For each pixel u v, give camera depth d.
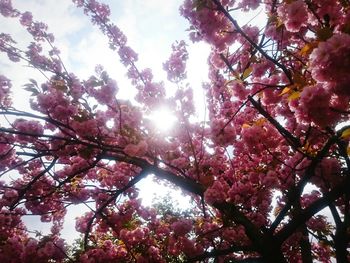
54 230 6.34
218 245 6.14
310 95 2.34
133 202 6.26
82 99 4.21
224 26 4.20
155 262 5.87
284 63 4.92
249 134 4.48
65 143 4.27
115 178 6.12
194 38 4.60
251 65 4.71
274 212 6.36
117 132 4.64
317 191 6.17
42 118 4.00
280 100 4.36
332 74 2.10
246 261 5.24
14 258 4.58
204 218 6.09
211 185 4.80
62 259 4.91
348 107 2.45
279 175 5.23
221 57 4.98
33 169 5.91
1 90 4.21
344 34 1.98
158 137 4.97
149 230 6.48
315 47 2.28
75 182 6.15
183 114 5.32
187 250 5.70
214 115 6.02
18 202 4.89
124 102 4.89
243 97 4.60
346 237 5.20
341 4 2.98
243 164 6.00
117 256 5.80
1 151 4.88
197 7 3.82
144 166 4.86
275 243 4.54
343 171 4.79
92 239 6.35
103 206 5.27
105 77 4.31
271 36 4.39
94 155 4.84
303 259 5.96
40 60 5.94
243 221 4.70
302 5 2.92
